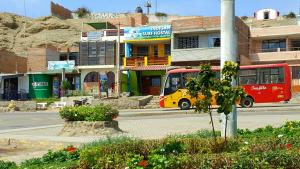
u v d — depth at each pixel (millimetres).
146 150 10109
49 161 11578
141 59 51656
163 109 37938
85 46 53719
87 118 20547
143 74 52469
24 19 79125
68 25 71812
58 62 54969
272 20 63438
